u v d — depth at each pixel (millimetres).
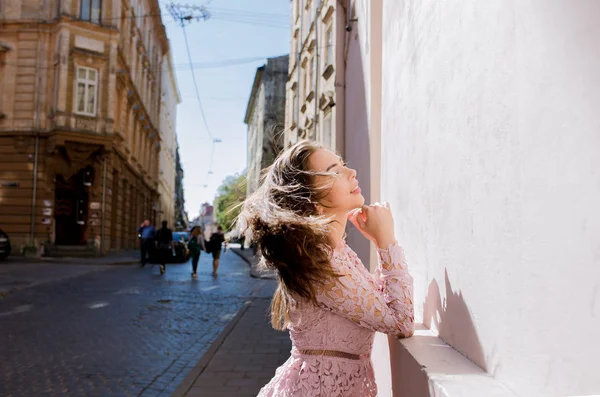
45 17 23328
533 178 937
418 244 1887
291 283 1264
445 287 1505
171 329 7344
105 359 5555
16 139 22859
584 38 764
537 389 905
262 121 38125
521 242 986
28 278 13633
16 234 22562
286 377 1332
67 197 24656
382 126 2922
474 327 1238
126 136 29344
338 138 8477
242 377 4703
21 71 23156
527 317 954
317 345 1301
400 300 1335
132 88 29719
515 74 1022
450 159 1477
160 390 4504
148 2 35875
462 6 1389
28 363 5324
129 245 32438
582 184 767
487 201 1175
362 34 5121
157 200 46344
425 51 1821
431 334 1601
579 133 776
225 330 7031
